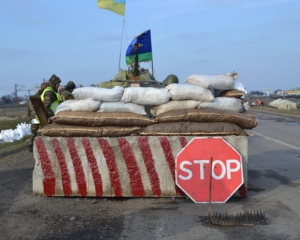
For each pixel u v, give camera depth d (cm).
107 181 598
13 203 579
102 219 507
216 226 476
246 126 616
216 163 581
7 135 1516
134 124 601
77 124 602
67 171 602
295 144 1341
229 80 646
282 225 480
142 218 510
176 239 432
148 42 1264
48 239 437
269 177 774
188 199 600
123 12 1149
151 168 596
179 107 616
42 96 877
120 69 1262
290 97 9981
